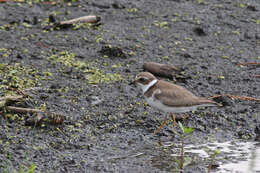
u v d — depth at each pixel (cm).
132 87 1367
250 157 1059
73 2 1942
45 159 1001
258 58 1596
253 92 1385
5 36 1628
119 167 988
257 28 1825
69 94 1299
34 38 1636
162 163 1016
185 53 1596
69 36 1675
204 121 1233
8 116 1148
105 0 1983
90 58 1533
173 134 1165
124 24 1798
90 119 1184
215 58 1588
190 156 1055
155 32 1750
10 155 994
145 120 1207
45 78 1383
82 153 1038
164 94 1143
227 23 1852
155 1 2022
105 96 1305
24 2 1911
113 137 1121
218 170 997
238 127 1212
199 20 1856
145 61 1538
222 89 1395
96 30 1734
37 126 1126
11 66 1434
